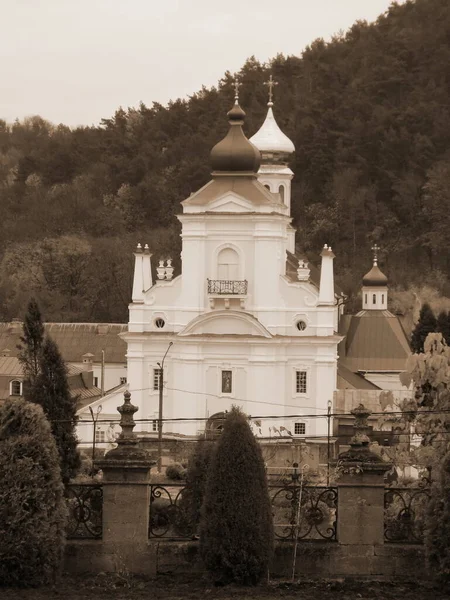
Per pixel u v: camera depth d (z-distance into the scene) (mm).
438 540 104312
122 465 107312
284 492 127500
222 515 104438
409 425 152750
